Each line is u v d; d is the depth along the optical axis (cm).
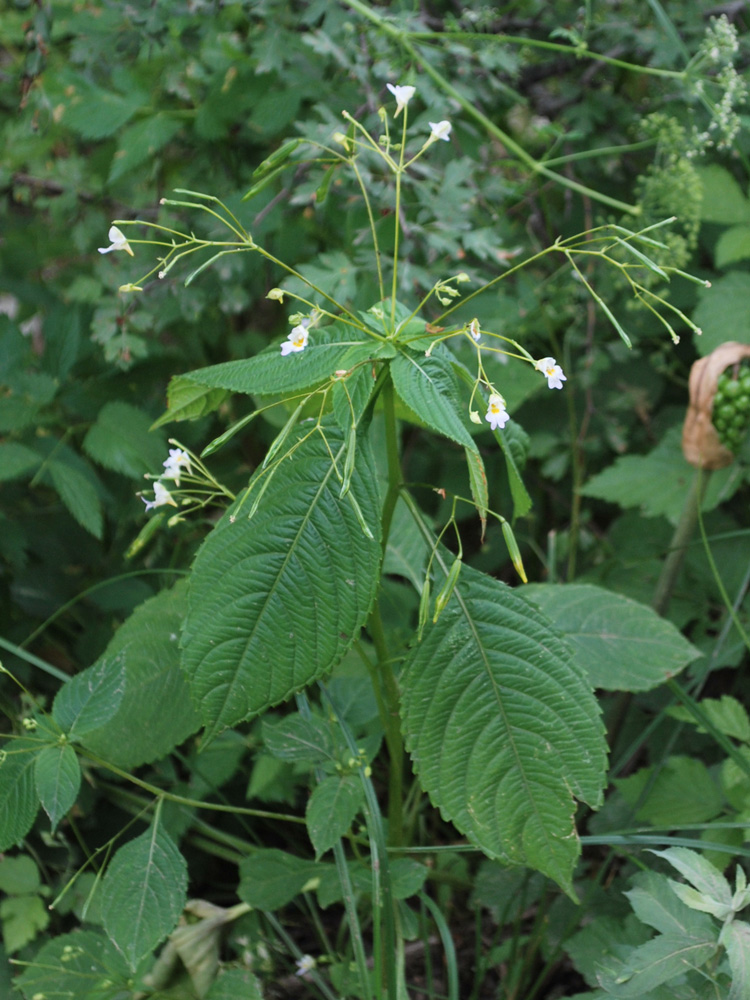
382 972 60
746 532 73
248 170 80
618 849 65
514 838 57
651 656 65
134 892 58
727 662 77
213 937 64
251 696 55
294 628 55
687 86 76
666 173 79
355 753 61
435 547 59
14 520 81
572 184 75
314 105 76
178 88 77
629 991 54
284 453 57
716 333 80
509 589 58
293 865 64
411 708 58
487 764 57
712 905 54
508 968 67
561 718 57
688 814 66
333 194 75
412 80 72
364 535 56
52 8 78
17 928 67
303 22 73
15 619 81
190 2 74
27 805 59
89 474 78
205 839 76
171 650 65
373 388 56
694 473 81
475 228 80
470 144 80
